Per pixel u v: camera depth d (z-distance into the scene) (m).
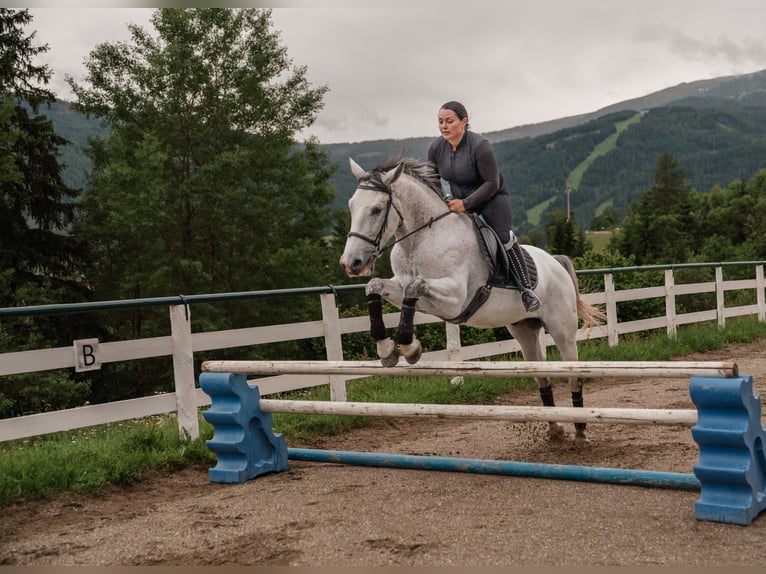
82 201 31.22
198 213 30.53
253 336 7.29
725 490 4.09
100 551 4.03
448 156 5.54
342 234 37.94
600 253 18.08
